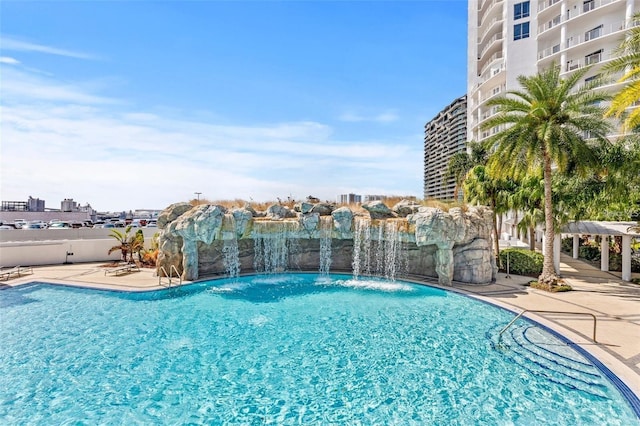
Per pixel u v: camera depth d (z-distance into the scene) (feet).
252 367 32.24
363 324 43.42
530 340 37.65
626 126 45.50
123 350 35.88
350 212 70.79
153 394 27.86
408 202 76.38
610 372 28.96
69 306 50.62
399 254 69.87
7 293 57.41
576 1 136.36
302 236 71.67
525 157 62.23
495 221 80.64
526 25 154.61
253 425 23.95
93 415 25.20
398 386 28.81
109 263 84.89
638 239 87.20
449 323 43.57
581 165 57.00
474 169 87.20
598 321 41.86
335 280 68.18
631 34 48.26
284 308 50.21
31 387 28.86
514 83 155.94
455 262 65.57
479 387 28.53
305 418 24.70
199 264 70.38
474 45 196.44
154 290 57.67
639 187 62.64
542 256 72.84
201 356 34.50
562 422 23.94
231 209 71.10
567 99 57.31
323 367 32.14
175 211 70.79
